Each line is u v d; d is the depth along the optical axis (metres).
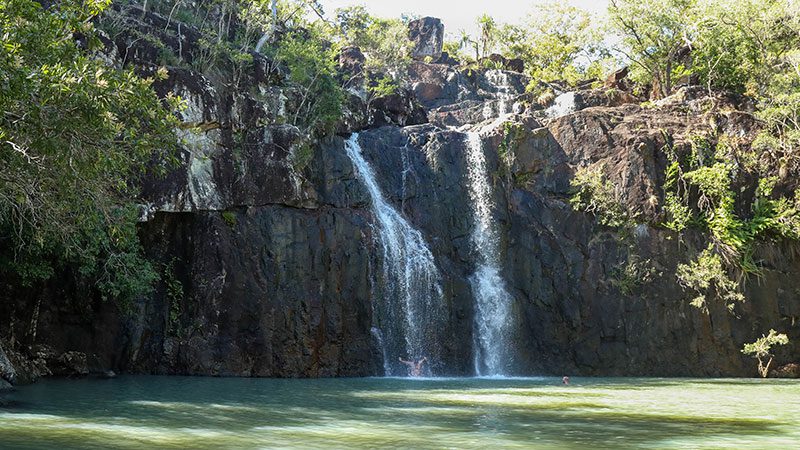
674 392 28.19
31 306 31.77
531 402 23.41
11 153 19.42
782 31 51.62
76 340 33.06
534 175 42.66
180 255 35.84
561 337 40.06
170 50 36.69
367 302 37.03
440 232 41.22
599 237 41.34
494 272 40.94
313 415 18.97
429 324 38.88
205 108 35.88
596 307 40.28
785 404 23.58
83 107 18.20
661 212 41.59
